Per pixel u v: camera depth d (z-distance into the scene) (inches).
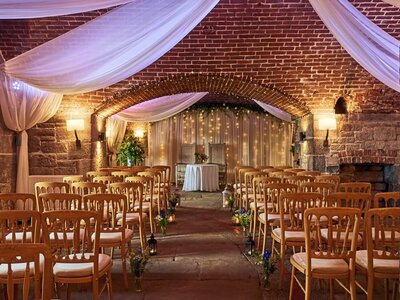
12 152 265.6
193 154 515.2
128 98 325.4
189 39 263.0
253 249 198.7
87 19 240.7
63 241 136.3
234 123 518.9
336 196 148.5
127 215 204.8
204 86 351.6
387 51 219.9
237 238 234.4
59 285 145.2
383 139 310.2
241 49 271.3
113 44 216.5
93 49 218.4
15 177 268.1
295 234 159.8
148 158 518.9
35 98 264.1
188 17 203.2
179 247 214.5
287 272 174.7
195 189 456.4
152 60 229.5
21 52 257.9
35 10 162.2
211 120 518.3
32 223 119.3
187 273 171.8
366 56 223.3
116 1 167.0
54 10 163.6
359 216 120.9
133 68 231.1
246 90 340.2
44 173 294.4
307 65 284.0
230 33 258.2
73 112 296.7
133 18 206.4
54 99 275.6
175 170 516.4
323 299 145.4
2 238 120.1
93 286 122.9
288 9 238.8
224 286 157.2
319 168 309.7
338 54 273.9
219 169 500.1
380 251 137.1
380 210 120.0
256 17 244.8
